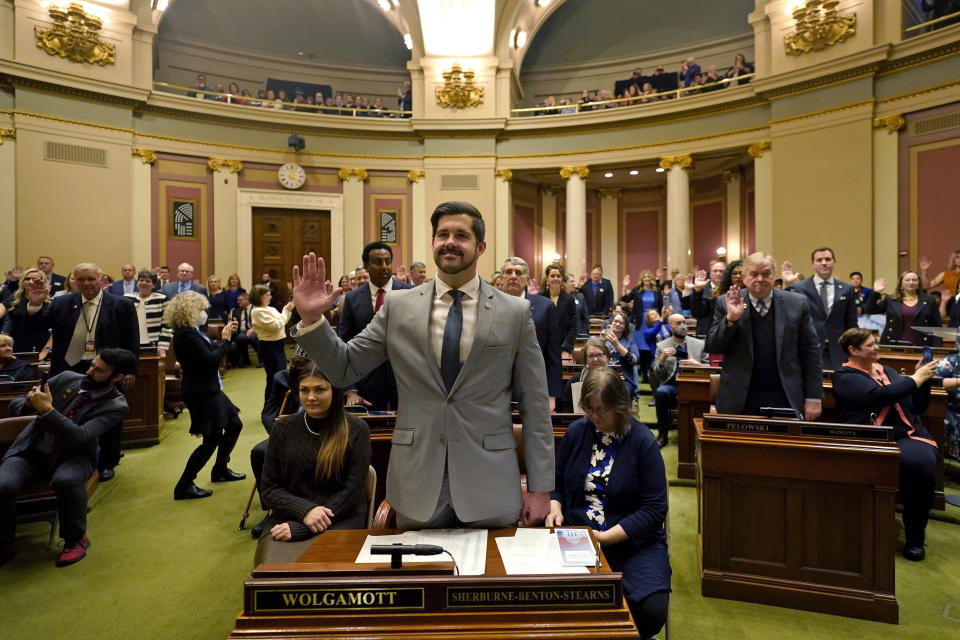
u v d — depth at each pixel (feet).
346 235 39.81
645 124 36.94
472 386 4.85
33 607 7.83
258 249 38.60
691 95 36.86
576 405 11.38
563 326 14.23
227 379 25.64
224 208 37.32
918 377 9.21
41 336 16.07
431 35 39.22
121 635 7.22
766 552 7.93
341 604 3.65
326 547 4.44
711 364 13.74
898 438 9.49
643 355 23.25
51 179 32.27
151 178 35.47
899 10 28.81
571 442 7.13
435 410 4.84
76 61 32.73
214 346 11.91
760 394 9.21
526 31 42.45
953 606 7.76
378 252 10.39
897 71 28.84
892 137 28.99
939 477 11.07
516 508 4.93
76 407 9.56
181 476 12.73
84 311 12.82
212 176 37.17
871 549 7.49
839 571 7.62
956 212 27.20
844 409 10.03
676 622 7.43
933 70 27.73
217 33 43.98
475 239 4.92
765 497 7.94
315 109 42.65
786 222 31.81
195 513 11.15
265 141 38.40
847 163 29.94
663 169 37.99
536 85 47.44
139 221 34.99
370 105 46.60
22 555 9.39
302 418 7.61
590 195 46.75
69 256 32.71
